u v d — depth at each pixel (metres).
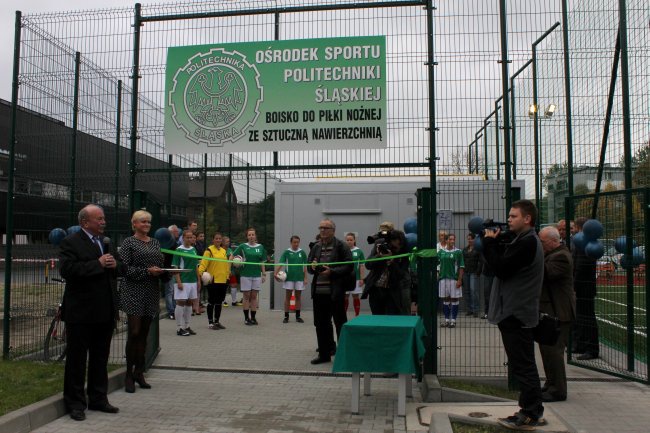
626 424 5.20
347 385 6.71
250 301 11.38
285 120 7.14
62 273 5.35
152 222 7.70
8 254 7.61
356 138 7.00
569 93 9.08
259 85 7.20
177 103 7.38
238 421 5.33
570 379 6.86
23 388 5.84
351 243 11.43
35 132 9.93
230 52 7.28
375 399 6.09
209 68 7.32
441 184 7.66
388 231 7.16
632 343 7.00
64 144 10.81
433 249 6.60
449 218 7.75
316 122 7.09
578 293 7.71
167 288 12.28
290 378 7.04
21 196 8.97
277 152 7.17
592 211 8.42
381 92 6.98
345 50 7.07
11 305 7.88
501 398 5.91
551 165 9.52
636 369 7.09
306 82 7.12
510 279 4.97
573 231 8.35
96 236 5.63
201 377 7.07
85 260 5.39
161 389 6.49
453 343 8.99
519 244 4.85
